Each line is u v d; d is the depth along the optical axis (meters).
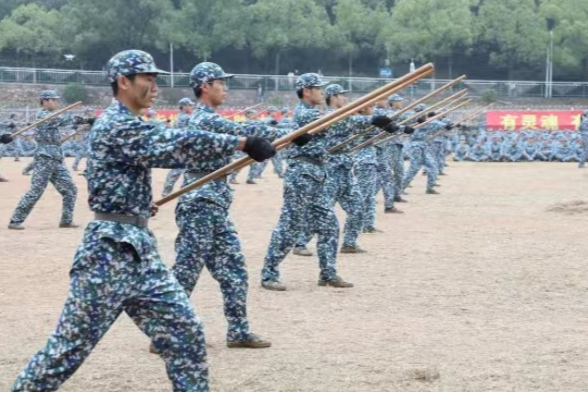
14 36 50.97
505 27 51.41
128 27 50.56
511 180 23.94
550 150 33.78
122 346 6.65
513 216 15.29
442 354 6.40
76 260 4.41
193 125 6.46
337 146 10.06
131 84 4.51
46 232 13.05
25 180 23.88
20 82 47.56
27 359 6.30
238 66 54.28
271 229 13.61
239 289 6.55
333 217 8.89
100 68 52.56
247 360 6.27
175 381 4.51
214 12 50.31
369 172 12.89
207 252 6.54
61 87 47.88
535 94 47.91
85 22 50.94
